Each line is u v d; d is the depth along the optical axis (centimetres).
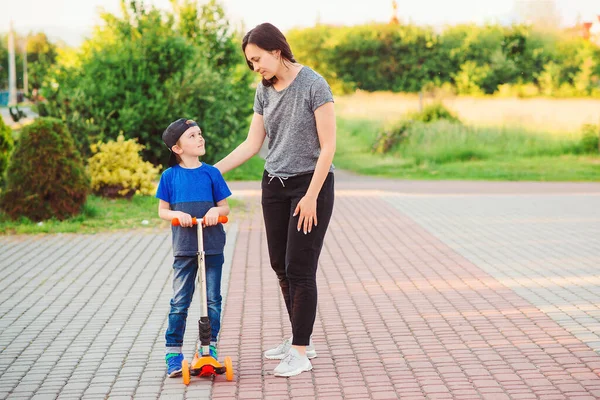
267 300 702
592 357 514
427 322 613
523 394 447
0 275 830
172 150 492
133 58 1767
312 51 3391
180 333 494
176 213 475
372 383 471
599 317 620
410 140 2567
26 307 689
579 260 874
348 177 2141
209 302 492
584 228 1120
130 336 592
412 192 1694
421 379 477
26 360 534
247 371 500
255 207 1388
